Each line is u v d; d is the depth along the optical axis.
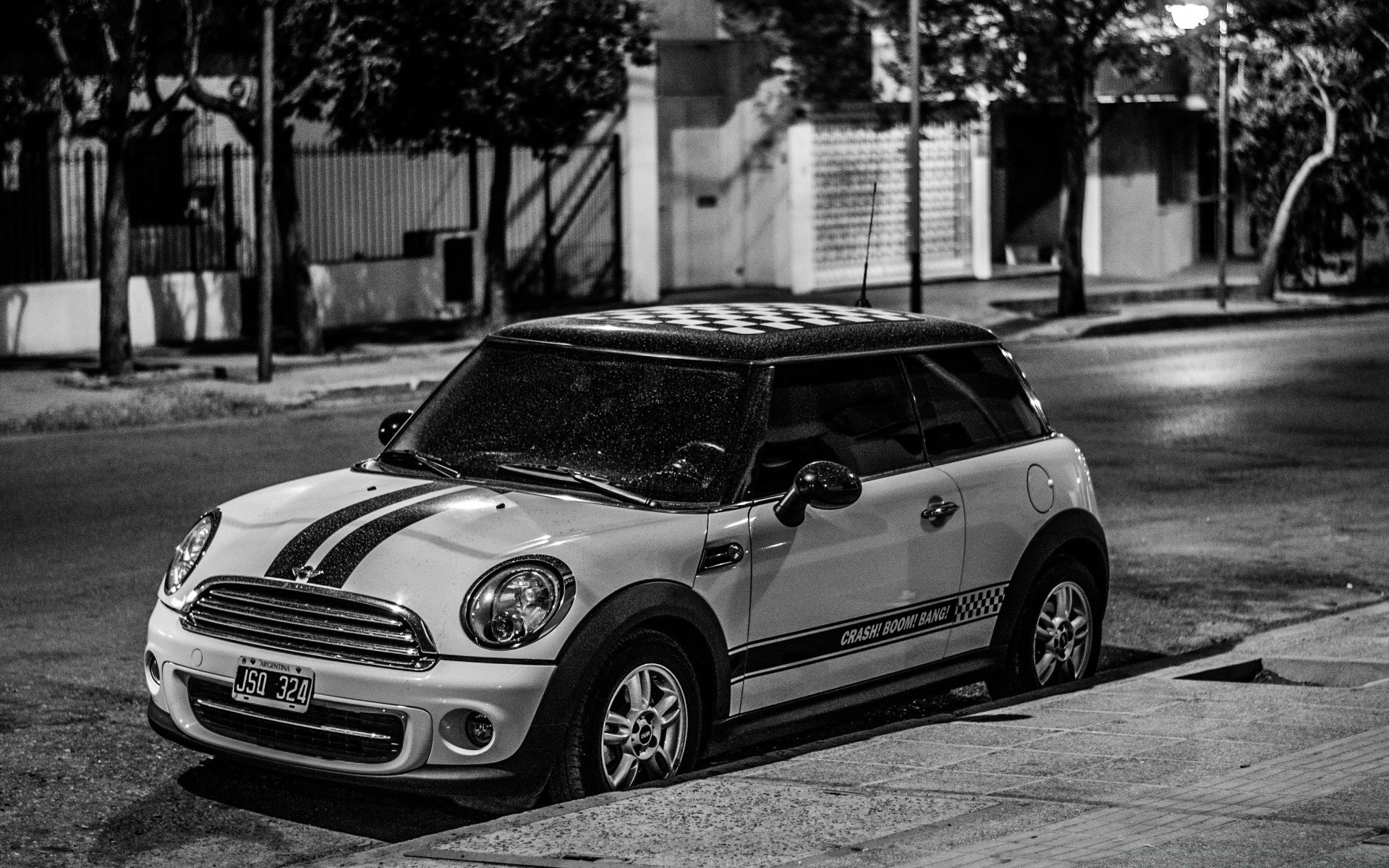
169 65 26.08
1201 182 42.47
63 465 16.16
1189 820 5.88
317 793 7.43
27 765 7.75
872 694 7.78
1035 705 8.21
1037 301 33.25
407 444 7.81
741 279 34.62
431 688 6.33
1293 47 32.94
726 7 30.86
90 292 25.17
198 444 17.53
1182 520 14.36
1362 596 11.85
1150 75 31.95
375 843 6.88
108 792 7.41
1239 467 16.73
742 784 6.63
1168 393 21.81
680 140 33.69
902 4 29.22
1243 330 30.58
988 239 37.16
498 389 7.85
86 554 12.37
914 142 26.58
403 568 6.54
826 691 7.55
